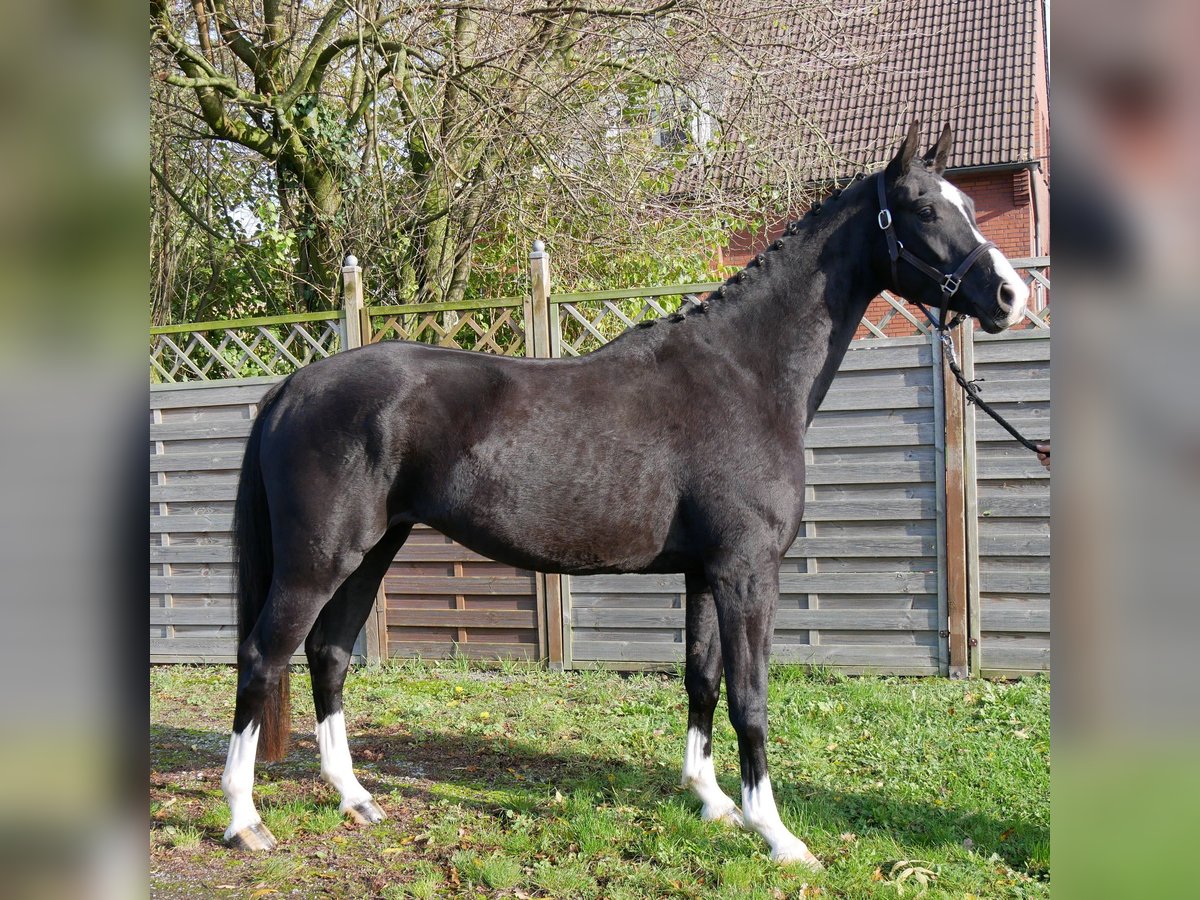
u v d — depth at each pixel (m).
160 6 6.96
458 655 6.01
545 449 3.24
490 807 3.74
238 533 3.44
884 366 5.30
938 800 3.67
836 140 13.54
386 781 4.05
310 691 5.61
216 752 4.55
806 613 5.50
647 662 5.69
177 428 6.23
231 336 6.25
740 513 3.22
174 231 9.38
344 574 3.31
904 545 5.32
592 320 6.14
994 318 3.15
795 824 3.42
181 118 9.07
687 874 3.08
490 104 7.73
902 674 5.38
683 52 8.33
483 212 8.26
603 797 3.79
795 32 8.98
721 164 8.60
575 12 7.84
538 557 3.33
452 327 5.90
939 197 3.24
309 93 7.83
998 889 2.95
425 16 7.76
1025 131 13.13
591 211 8.00
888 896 2.89
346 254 8.21
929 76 14.16
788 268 3.40
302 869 3.19
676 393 3.34
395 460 3.27
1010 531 5.21
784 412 3.34
